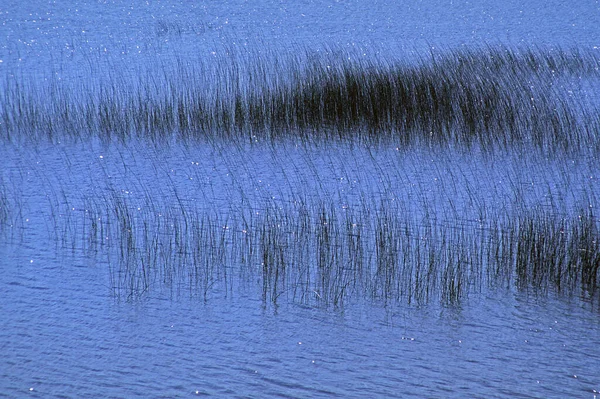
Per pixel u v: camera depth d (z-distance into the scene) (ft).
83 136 92.22
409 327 47.01
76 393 38.06
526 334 46.14
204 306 49.32
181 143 90.43
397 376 40.78
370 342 44.88
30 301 48.98
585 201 70.18
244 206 68.18
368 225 63.21
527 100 101.24
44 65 134.62
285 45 163.12
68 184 74.08
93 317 47.09
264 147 89.25
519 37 180.96
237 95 98.27
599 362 42.70
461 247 58.18
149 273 54.08
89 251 57.62
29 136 91.30
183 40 168.55
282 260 54.03
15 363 40.93
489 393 39.04
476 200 70.54
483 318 48.47
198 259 56.39
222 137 92.53
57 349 42.73
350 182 76.07
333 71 102.99
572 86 116.06
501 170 80.84
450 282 51.85
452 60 118.73
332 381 40.04
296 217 64.95
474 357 43.14
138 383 39.27
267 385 39.47
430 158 85.25
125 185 74.08
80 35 174.60
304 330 46.29
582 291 52.85
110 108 95.86
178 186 74.02
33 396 37.63
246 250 58.23
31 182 74.38
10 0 240.32
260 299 50.67
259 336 45.29
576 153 86.48
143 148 87.97
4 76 123.95
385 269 54.44
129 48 155.12
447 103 94.99
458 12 237.45
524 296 51.85
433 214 66.44
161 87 111.86
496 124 92.84
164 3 245.04
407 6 251.80
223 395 38.32
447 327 47.16
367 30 195.21
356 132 93.04
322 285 52.90
